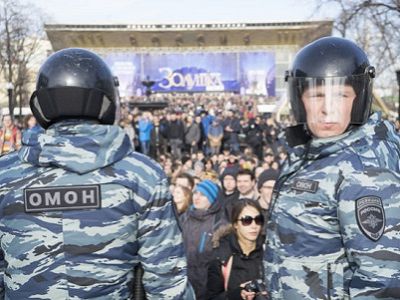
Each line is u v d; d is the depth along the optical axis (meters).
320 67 2.41
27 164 2.18
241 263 3.81
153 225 2.17
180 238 2.28
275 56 45.94
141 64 44.66
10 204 2.12
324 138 2.39
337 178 2.26
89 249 2.08
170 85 44.72
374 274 2.11
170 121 21.28
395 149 2.39
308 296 2.29
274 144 18.20
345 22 16.19
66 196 2.09
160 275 2.20
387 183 2.19
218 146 20.36
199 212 4.64
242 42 50.25
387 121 2.50
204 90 44.69
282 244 2.39
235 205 3.89
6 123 9.72
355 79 2.39
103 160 2.12
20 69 27.94
